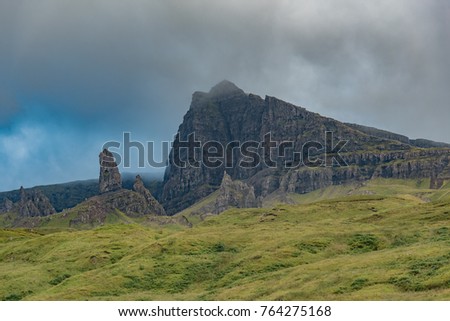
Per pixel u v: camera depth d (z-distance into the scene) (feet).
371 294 249.34
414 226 524.93
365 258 347.15
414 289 251.60
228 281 393.91
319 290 281.74
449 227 479.00
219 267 440.04
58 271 496.23
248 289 330.34
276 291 305.94
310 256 435.94
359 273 297.74
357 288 273.13
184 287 402.93
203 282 410.52
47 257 566.77
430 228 488.85
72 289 402.72
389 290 256.11
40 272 490.90
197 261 456.04
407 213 634.43
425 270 276.62
